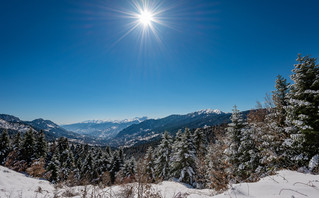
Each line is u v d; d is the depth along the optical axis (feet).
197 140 69.10
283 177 13.06
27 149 100.63
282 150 25.46
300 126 21.84
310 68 23.00
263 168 26.99
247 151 34.73
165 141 89.40
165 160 84.64
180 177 63.93
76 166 123.03
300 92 23.57
